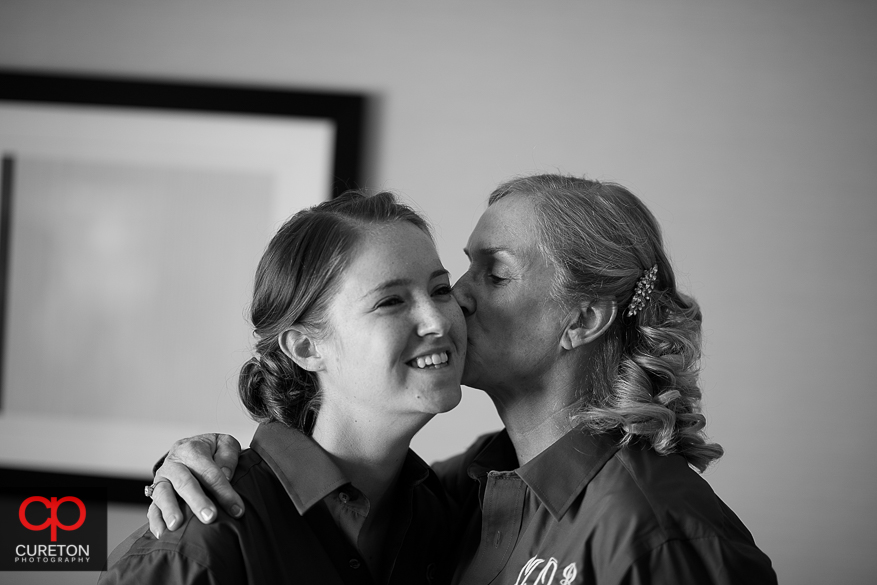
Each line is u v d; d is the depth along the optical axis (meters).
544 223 1.23
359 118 2.28
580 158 2.28
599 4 2.30
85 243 2.33
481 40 2.32
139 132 2.32
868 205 2.22
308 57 2.33
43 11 2.36
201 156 2.31
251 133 2.30
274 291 1.17
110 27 2.35
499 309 1.23
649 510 1.05
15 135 2.33
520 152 2.29
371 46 2.33
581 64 2.30
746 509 2.21
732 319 2.23
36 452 2.30
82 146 2.33
